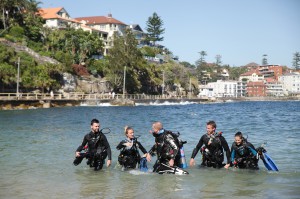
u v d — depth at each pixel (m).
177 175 8.34
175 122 26.73
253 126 22.94
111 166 9.46
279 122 27.08
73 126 21.59
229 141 14.43
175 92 111.38
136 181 7.68
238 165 9.18
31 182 7.57
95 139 9.05
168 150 8.62
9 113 38.22
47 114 36.47
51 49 79.38
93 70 81.00
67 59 75.44
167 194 6.61
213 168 9.16
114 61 82.06
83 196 6.48
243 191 6.80
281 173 8.52
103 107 59.19
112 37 109.50
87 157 9.06
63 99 60.34
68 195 6.54
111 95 75.62
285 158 10.59
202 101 108.81
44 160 10.18
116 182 7.60
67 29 88.81
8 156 10.73
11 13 80.62
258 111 51.09
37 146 12.87
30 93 55.91
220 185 7.32
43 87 62.88
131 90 89.88
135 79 89.62
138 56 95.50
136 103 76.62
